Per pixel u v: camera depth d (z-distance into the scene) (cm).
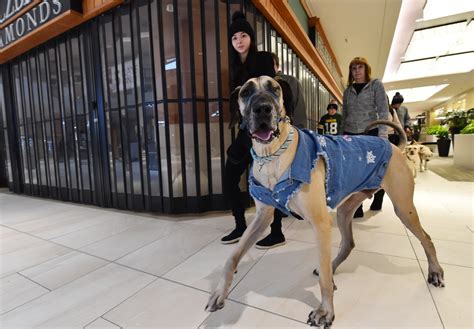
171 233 251
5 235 266
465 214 265
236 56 213
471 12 577
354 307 129
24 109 477
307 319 123
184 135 306
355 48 779
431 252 146
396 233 223
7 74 492
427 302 130
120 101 339
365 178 137
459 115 802
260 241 208
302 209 119
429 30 675
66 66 391
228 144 317
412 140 613
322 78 684
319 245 117
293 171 115
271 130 109
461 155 625
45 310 140
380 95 243
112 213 337
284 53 426
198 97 303
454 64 980
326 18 591
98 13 330
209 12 300
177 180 309
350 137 145
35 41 400
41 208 385
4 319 134
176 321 126
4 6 400
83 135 389
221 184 318
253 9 319
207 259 192
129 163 338
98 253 212
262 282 156
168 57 298
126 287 159
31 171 488
